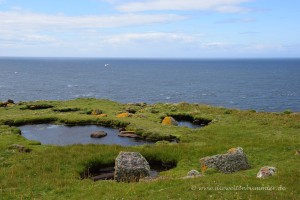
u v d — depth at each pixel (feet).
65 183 86.07
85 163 106.73
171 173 98.48
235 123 171.01
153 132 156.04
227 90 581.53
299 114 187.42
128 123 176.86
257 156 108.17
